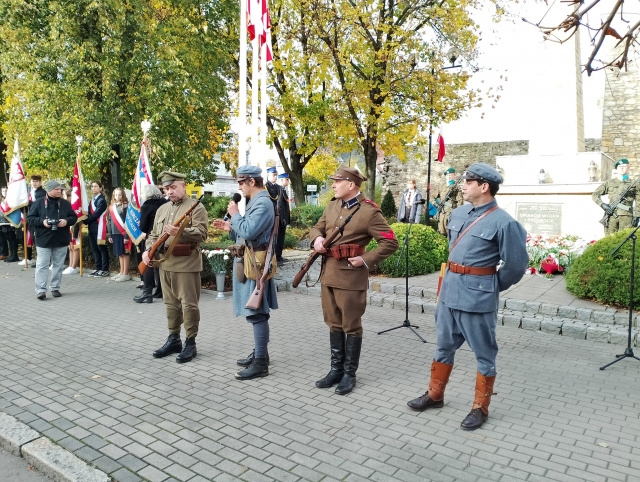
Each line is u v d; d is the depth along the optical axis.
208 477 2.93
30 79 14.30
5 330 6.29
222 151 20.25
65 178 17.16
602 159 11.12
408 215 15.13
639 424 3.69
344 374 4.39
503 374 4.79
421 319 6.91
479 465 3.08
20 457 3.33
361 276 4.30
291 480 2.90
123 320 6.80
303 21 16.12
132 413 3.82
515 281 3.58
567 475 2.97
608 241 7.06
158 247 5.05
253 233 4.36
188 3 15.43
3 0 13.40
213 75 17.34
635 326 6.02
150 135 13.89
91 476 2.93
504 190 11.29
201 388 4.36
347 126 16.70
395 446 3.32
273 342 5.80
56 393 4.23
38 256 8.12
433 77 15.59
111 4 13.09
